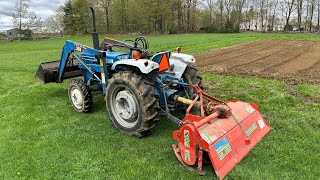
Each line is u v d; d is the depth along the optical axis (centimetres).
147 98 399
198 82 505
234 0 6350
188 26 6444
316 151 375
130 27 6419
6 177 334
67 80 809
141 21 6156
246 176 323
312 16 5494
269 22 6325
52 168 350
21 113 544
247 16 6581
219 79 786
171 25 6228
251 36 2989
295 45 1819
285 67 991
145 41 523
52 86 751
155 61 431
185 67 482
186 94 472
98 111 549
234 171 332
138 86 401
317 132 424
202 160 331
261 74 862
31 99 634
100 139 425
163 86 430
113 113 454
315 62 1091
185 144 332
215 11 6525
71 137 434
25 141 423
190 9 6328
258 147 387
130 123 437
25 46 2891
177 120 400
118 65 446
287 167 341
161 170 338
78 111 548
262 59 1202
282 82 740
